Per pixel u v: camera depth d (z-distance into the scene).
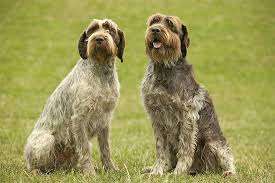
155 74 10.95
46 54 38.12
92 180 10.01
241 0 47.19
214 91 32.62
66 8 45.12
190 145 10.84
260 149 15.70
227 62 37.72
